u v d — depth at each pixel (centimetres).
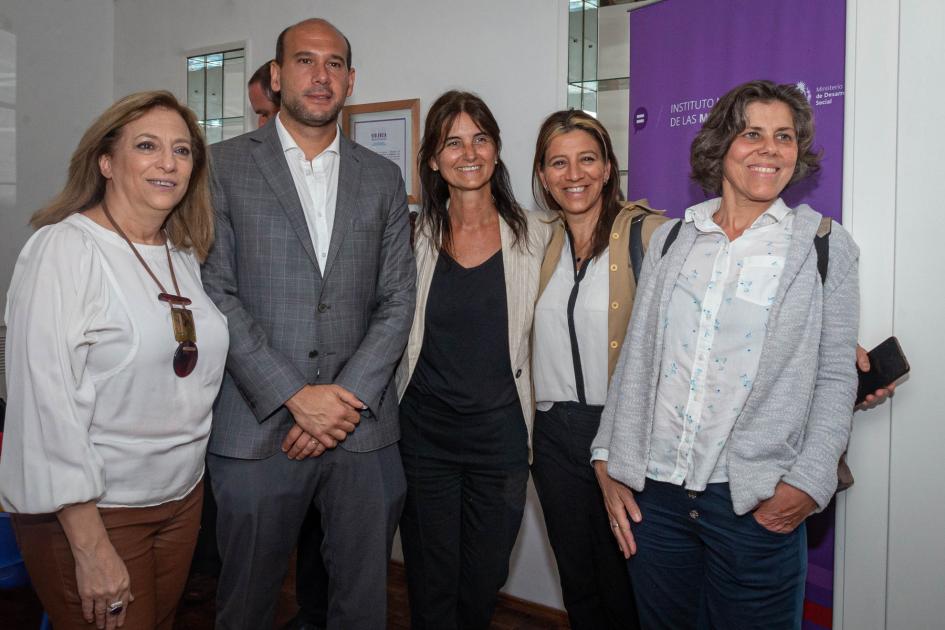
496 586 212
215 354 165
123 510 150
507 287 203
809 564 213
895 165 191
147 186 152
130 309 148
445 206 215
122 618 148
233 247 185
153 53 374
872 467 200
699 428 153
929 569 192
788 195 210
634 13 239
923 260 188
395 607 286
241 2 342
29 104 355
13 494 140
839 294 149
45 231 147
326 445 182
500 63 273
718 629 156
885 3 190
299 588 258
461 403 203
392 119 299
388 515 196
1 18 342
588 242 201
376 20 304
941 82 183
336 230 189
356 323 194
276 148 190
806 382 145
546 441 201
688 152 227
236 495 181
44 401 136
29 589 287
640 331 166
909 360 192
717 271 155
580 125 195
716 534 152
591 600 204
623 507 170
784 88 154
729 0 216
